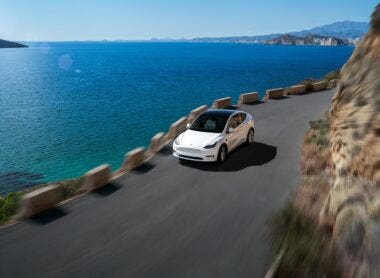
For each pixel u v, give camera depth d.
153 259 7.45
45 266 7.30
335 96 10.32
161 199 10.62
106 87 119.81
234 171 12.79
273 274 6.04
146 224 9.05
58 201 10.47
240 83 121.69
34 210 9.70
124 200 10.64
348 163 7.35
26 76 173.12
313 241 6.42
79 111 75.75
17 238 8.48
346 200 6.39
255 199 10.34
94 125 60.56
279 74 156.38
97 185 11.63
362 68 8.77
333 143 9.70
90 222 9.23
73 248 7.96
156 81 134.00
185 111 71.06
